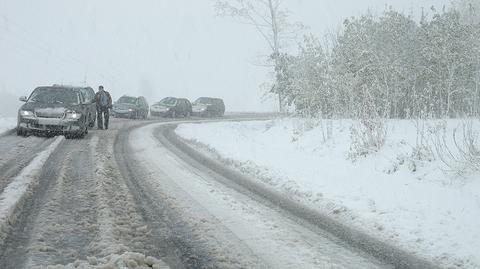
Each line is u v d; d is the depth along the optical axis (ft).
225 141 49.26
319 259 15.96
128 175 29.04
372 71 49.08
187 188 26.37
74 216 19.16
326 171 31.12
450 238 18.44
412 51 53.16
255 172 32.68
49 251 15.14
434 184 25.12
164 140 51.55
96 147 41.11
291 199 25.23
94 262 14.10
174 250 16.16
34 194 22.31
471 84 49.65
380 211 22.13
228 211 21.75
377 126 34.30
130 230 17.85
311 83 57.26
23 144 39.55
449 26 51.49
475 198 22.11
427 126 35.53
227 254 16.02
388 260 16.34
